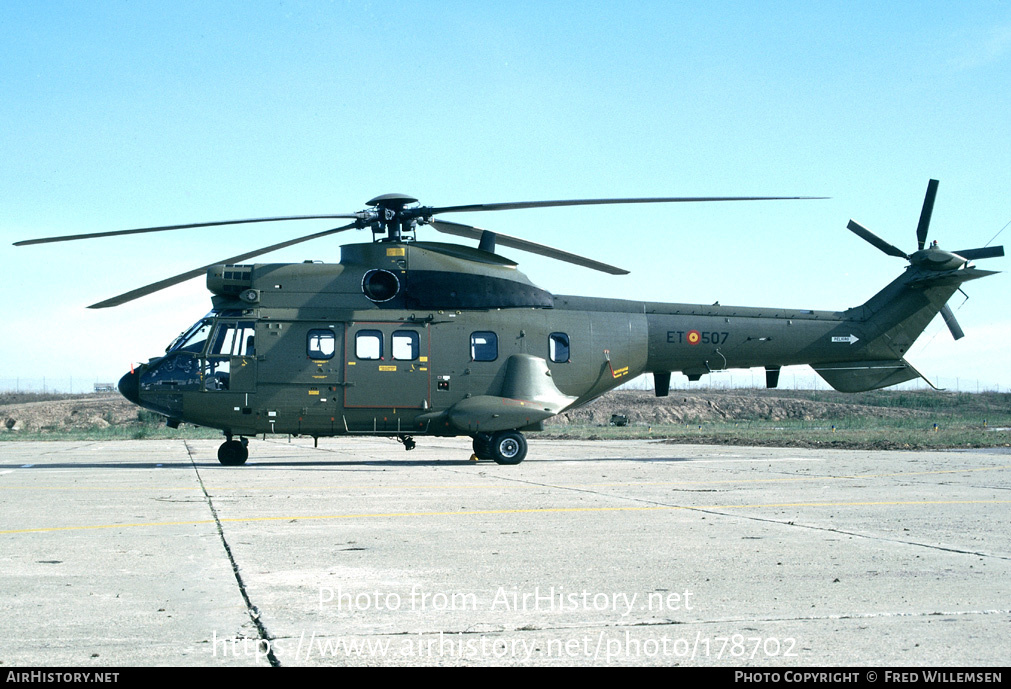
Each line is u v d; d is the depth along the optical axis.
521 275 20.88
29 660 4.71
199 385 19.19
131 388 19.38
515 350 20.22
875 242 23.28
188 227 17.25
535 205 17.89
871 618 5.60
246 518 10.16
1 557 7.66
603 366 20.92
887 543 8.36
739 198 16.73
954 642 5.07
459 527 9.41
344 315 19.59
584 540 8.55
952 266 22.22
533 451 26.27
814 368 22.95
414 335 19.78
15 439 39.03
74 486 14.21
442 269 20.00
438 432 20.02
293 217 17.83
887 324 22.88
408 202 19.52
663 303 21.97
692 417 70.75
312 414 19.47
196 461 21.70
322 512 10.68
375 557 7.66
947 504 11.51
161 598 6.14
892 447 26.17
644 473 16.86
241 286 19.59
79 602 6.02
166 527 9.42
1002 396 83.50
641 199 17.06
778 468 18.02
